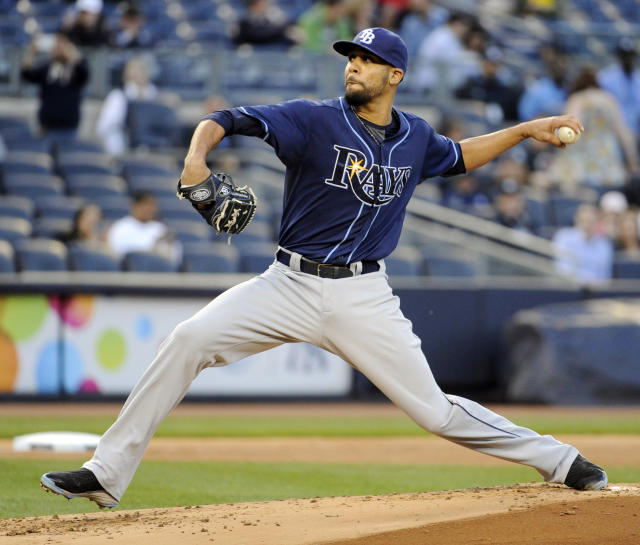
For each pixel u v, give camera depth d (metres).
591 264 45.94
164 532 13.32
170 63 53.38
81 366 37.81
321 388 40.31
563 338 39.44
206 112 48.69
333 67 54.22
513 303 42.09
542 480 21.77
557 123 15.97
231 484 20.94
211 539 12.81
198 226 43.97
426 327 41.06
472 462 25.00
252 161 48.56
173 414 35.78
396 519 13.74
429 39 57.12
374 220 14.78
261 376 39.66
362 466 24.08
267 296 14.62
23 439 25.81
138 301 38.25
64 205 43.34
